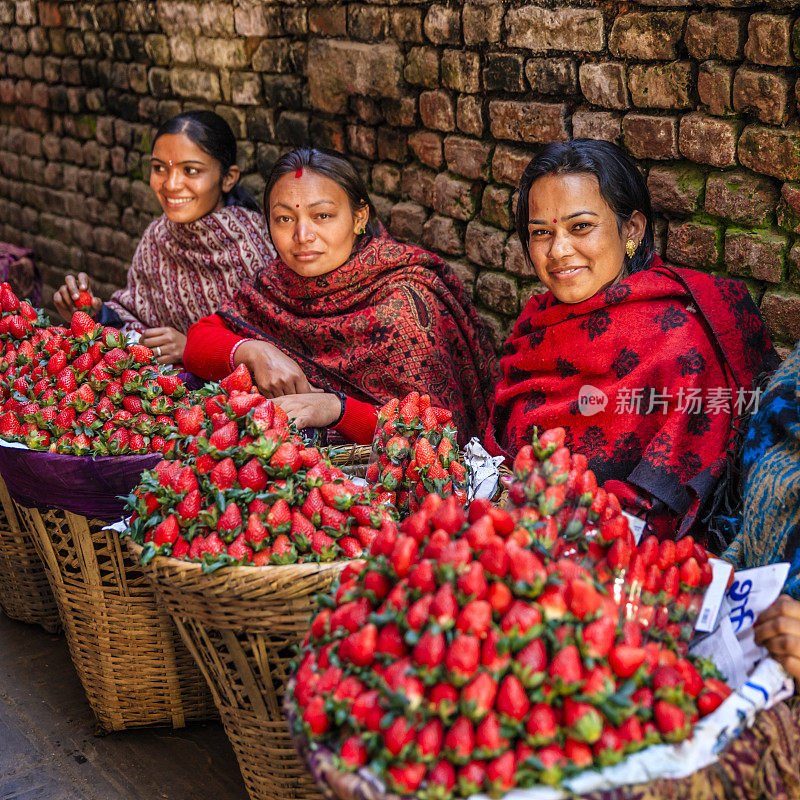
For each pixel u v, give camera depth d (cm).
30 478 247
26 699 292
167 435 247
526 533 162
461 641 145
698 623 176
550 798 142
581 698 146
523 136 302
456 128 326
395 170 356
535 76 293
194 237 362
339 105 365
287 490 202
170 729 275
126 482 242
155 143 355
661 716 151
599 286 246
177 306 372
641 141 271
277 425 215
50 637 328
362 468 258
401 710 146
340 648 159
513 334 274
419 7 324
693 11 251
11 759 265
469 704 144
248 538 199
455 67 316
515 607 150
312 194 294
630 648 150
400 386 296
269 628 197
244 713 215
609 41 272
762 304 257
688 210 266
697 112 257
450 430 235
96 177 518
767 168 246
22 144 575
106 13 476
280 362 295
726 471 229
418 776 144
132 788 252
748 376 237
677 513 228
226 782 253
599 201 238
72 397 254
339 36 358
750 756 154
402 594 157
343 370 302
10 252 436
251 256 360
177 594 204
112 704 267
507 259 321
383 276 305
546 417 252
